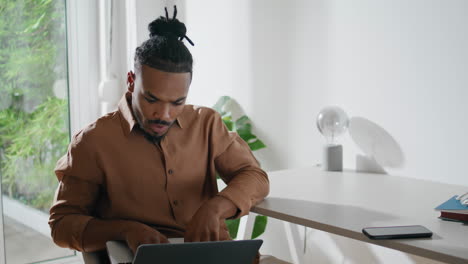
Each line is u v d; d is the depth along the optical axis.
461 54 1.60
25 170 2.57
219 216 1.11
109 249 1.02
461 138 1.62
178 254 0.82
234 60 2.38
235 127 2.31
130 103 1.22
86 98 2.73
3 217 2.50
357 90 1.89
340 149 1.85
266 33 2.22
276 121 2.21
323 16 1.98
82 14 2.69
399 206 1.28
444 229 1.06
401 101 1.76
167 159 1.21
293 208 1.25
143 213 1.21
